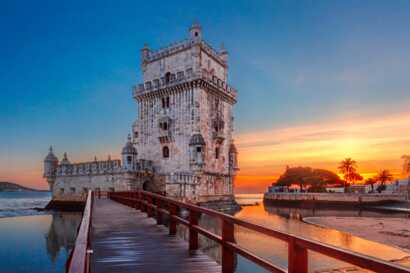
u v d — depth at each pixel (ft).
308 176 397.60
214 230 129.90
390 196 294.87
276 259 87.20
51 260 100.73
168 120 191.31
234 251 24.89
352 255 12.17
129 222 59.67
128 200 97.86
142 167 185.16
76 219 178.09
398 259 92.38
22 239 132.36
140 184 181.47
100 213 75.20
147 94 203.72
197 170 175.83
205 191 184.55
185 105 187.42
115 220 62.44
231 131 222.48
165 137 191.62
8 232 146.61
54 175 221.05
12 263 96.94
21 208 273.54
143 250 37.22
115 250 37.19
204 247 94.63
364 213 240.32
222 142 208.64
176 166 187.11
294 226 160.15
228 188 213.46
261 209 269.23
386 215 224.33
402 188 343.05
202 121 185.88
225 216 26.37
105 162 188.14
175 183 167.32
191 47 192.44
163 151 195.93
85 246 12.21
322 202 314.35
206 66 200.54
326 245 13.98
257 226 20.62
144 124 206.18
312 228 153.17
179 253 35.76
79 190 199.52
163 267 30.58
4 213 211.82
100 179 187.52
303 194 328.70
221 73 222.89
